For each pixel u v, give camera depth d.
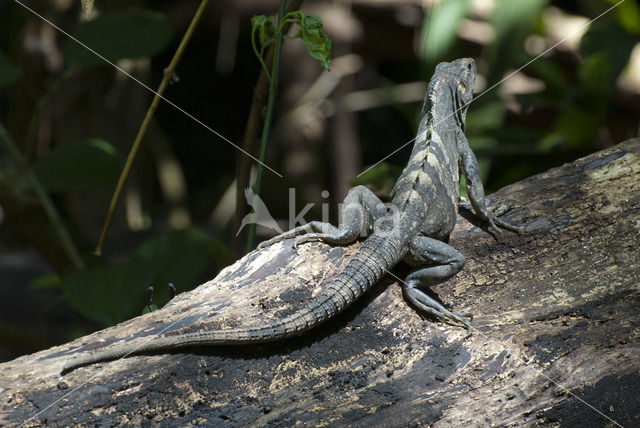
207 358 7.08
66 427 6.40
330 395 6.90
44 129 16.86
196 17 9.10
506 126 14.70
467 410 6.70
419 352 7.36
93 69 17.86
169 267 9.52
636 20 13.55
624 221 8.61
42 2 15.62
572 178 9.34
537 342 7.31
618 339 7.26
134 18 9.82
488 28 15.90
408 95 21.42
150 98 22.47
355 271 7.54
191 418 6.62
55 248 12.34
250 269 8.23
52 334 15.98
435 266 7.93
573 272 8.23
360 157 25.25
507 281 8.27
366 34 20.77
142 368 6.92
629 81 15.29
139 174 20.83
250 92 28.81
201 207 27.53
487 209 9.04
